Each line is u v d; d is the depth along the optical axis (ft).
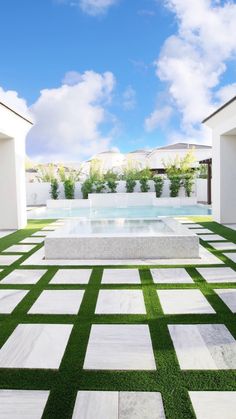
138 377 8.20
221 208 33.73
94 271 17.20
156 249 19.80
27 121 32.37
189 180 63.26
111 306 12.52
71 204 59.47
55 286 14.90
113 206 61.67
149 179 64.90
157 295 13.57
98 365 8.73
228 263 18.24
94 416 6.97
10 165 31.99
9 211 32.42
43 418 6.96
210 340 9.91
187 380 8.05
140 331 10.53
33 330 10.69
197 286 14.56
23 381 8.11
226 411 7.08
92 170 72.59
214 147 34.96
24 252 22.09
